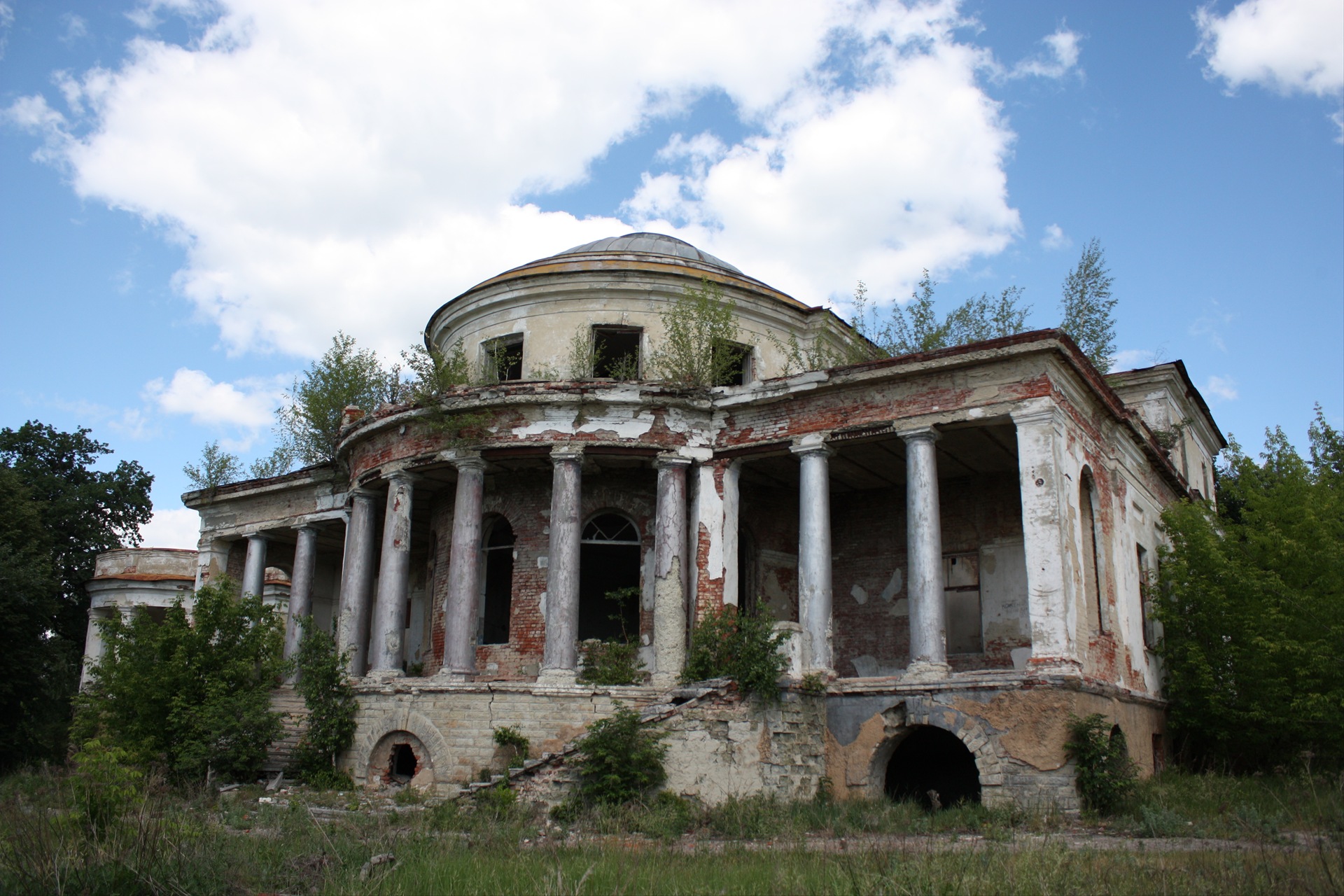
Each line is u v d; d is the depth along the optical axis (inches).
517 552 886.4
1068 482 707.4
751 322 958.4
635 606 930.1
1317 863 384.2
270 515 1164.5
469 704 756.6
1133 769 642.8
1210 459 1412.4
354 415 965.8
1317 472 1187.9
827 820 614.5
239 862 404.8
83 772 455.2
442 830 550.3
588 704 743.7
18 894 337.4
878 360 773.9
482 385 827.4
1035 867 370.0
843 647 933.8
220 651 858.8
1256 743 841.5
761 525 946.7
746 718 687.1
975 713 663.8
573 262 954.7
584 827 585.6
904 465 877.2
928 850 428.5
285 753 881.5
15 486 1432.1
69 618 1740.9
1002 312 1048.2
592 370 877.2
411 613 1043.3
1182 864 405.1
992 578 876.0
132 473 1927.9
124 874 364.2
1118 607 789.9
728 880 381.1
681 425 822.5
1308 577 870.4
